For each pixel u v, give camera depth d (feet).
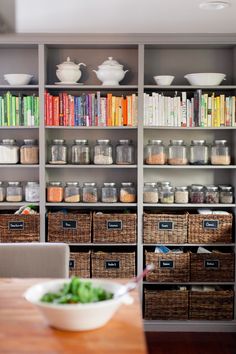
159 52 14.94
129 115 14.06
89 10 11.28
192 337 13.93
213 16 11.89
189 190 14.85
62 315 6.13
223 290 14.38
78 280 6.72
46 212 14.61
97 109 14.07
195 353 12.84
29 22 12.30
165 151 15.06
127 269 14.24
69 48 14.74
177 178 15.12
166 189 14.44
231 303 14.26
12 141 14.43
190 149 14.64
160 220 14.17
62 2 10.64
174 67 14.97
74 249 15.03
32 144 14.48
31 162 14.28
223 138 15.01
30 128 14.64
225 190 14.51
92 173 15.11
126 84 14.92
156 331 14.30
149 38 13.84
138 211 14.16
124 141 14.35
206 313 14.28
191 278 14.26
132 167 14.17
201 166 14.12
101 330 6.43
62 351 5.86
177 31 13.38
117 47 14.55
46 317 6.32
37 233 14.12
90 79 14.94
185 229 14.21
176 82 14.98
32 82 14.89
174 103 14.05
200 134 15.01
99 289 6.67
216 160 14.34
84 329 6.34
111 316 6.52
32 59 14.87
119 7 11.05
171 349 13.09
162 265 14.21
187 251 14.82
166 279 14.23
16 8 11.06
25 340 6.15
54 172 15.08
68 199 14.38
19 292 7.95
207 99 14.06
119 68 14.05
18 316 6.91
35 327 6.53
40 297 6.79
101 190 14.74
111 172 15.08
